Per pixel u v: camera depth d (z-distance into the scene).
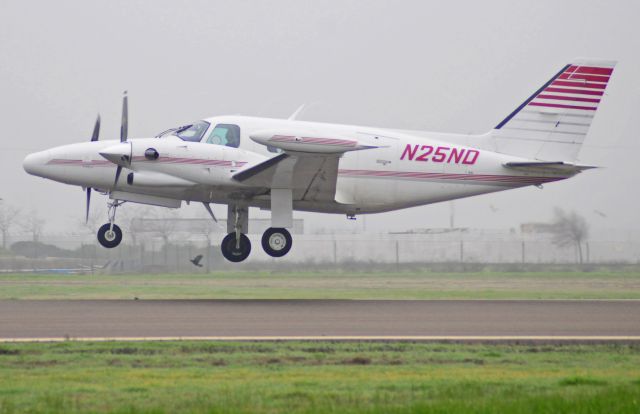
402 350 38.38
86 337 41.25
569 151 78.50
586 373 33.22
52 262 142.50
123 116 72.00
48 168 71.25
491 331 44.78
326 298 66.88
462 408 26.41
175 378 31.89
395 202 76.25
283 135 63.59
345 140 64.25
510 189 78.81
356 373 33.12
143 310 53.25
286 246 72.62
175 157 67.75
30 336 41.41
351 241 144.50
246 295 71.12
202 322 47.50
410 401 27.75
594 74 78.56
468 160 76.50
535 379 31.83
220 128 70.06
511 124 78.25
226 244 76.19
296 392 29.11
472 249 147.50
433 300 63.50
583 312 54.50
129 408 26.59
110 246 74.62
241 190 70.25
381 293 75.19
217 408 26.56
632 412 25.92
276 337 41.69
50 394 28.78
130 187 71.38
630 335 43.50
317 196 72.44
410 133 77.00
